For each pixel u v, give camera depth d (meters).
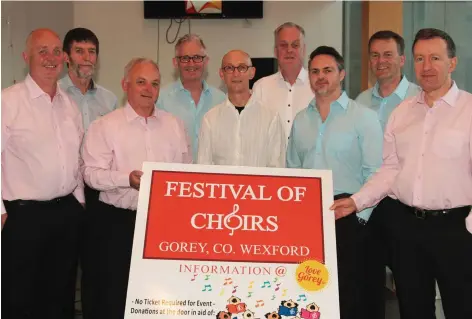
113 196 2.98
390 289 4.40
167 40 6.11
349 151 3.00
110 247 2.95
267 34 6.02
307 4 5.96
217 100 3.75
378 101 3.65
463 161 2.69
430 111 2.78
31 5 5.14
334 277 2.40
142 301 2.33
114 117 3.03
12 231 2.84
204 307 2.34
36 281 2.91
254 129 3.17
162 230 2.43
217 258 2.40
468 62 5.51
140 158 3.00
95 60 3.82
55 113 2.97
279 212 2.48
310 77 3.04
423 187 2.74
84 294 3.02
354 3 5.93
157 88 3.02
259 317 2.33
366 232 2.97
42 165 2.87
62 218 2.95
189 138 3.33
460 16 5.52
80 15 6.12
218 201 2.49
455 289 2.70
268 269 2.39
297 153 3.16
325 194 2.53
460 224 2.70
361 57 5.86
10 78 4.73
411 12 5.57
